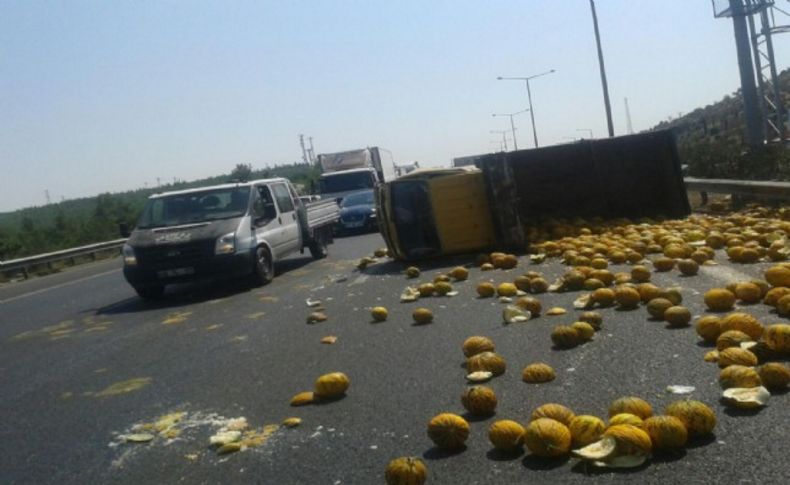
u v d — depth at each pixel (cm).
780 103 3073
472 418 507
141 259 1384
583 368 591
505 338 729
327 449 485
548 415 447
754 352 541
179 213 1498
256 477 453
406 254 1439
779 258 973
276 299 1227
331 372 686
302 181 5866
